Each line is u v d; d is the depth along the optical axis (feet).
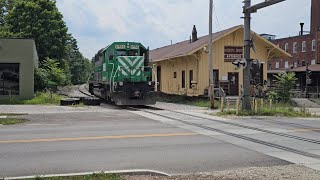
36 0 177.27
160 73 157.69
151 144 40.32
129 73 92.17
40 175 26.61
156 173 27.37
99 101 97.66
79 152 35.88
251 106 81.35
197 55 115.44
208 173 27.91
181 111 81.51
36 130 51.47
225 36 115.96
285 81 112.06
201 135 47.01
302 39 221.05
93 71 135.95
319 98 124.67
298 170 28.55
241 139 44.04
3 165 30.45
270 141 42.75
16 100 100.99
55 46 175.22
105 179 24.97
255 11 76.07
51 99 104.37
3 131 50.49
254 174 27.20
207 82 115.75
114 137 45.03
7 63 104.78
